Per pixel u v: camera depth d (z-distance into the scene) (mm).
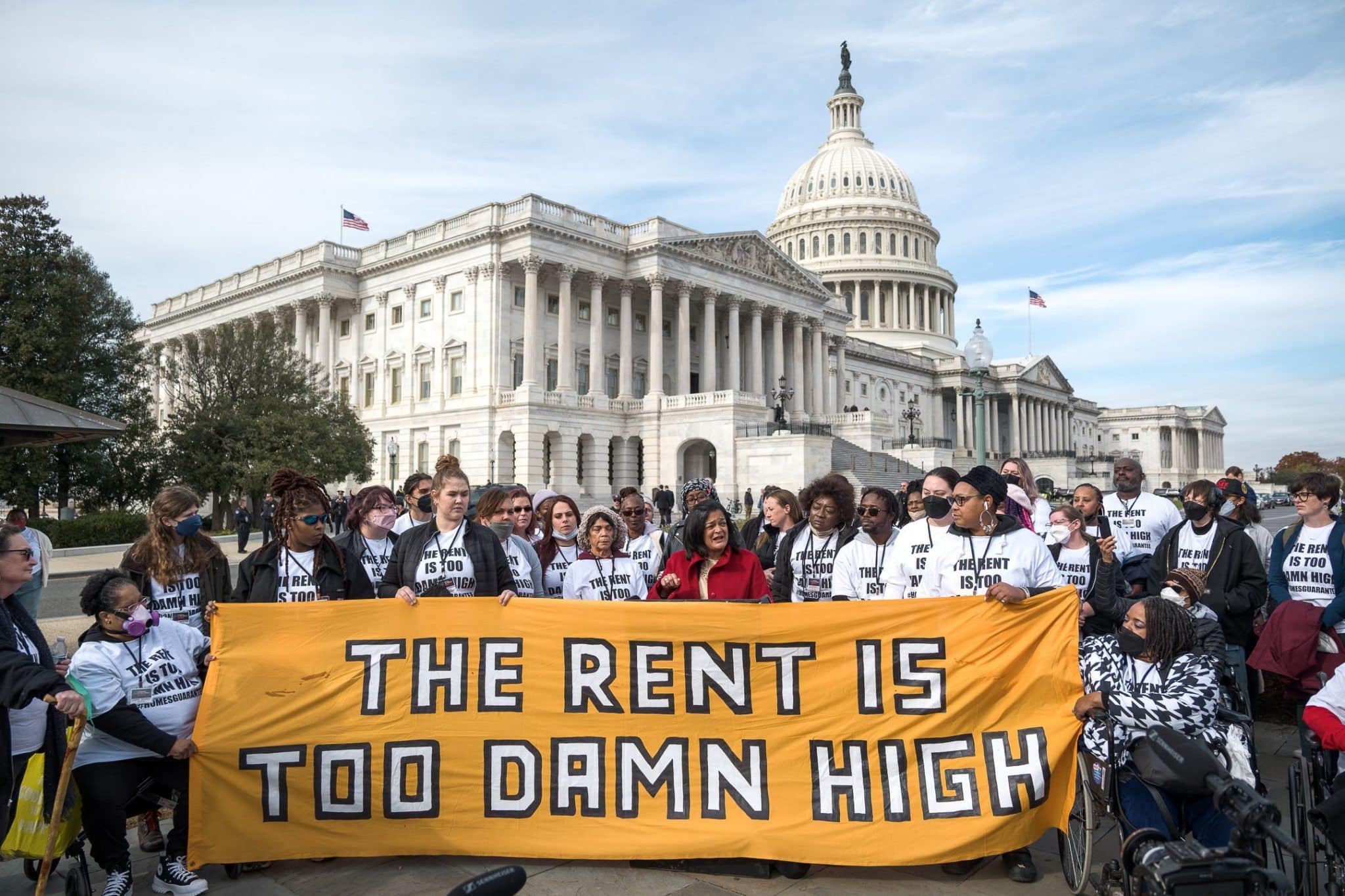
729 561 8938
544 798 7652
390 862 7598
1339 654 8289
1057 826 7246
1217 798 5500
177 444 51562
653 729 7766
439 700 7844
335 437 55094
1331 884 5938
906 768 7496
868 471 73625
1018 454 125188
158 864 7664
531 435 64750
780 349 84688
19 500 44750
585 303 75312
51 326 45938
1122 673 6930
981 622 7695
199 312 91188
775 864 7422
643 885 7070
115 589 7020
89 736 7016
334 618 7945
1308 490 9422
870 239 134250
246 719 7570
